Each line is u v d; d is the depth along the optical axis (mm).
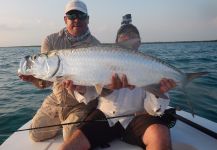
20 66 1087
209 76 3189
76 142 1088
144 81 1061
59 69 1052
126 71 1043
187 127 1271
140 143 1113
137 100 1174
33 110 2285
